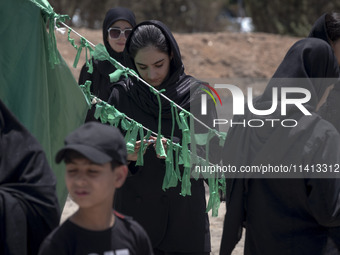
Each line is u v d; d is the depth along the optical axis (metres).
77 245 5.94
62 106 8.13
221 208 15.95
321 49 7.20
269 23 45.38
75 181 5.86
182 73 8.95
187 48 34.12
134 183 8.73
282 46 35.72
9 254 6.15
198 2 64.56
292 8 44.75
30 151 6.50
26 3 7.81
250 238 7.37
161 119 8.84
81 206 5.91
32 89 7.66
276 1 45.00
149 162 8.73
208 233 8.88
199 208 8.77
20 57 7.71
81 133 5.87
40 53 7.87
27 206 6.33
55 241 5.93
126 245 6.10
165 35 8.61
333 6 44.16
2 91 7.58
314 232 7.10
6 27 7.72
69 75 8.16
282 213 7.07
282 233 7.09
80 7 47.25
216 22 68.56
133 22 12.32
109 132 5.91
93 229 6.02
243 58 34.00
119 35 12.03
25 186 6.37
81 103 8.27
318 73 7.23
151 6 59.56
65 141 5.89
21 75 7.66
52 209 6.45
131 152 8.45
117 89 8.99
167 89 8.74
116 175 6.05
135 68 8.88
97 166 5.84
